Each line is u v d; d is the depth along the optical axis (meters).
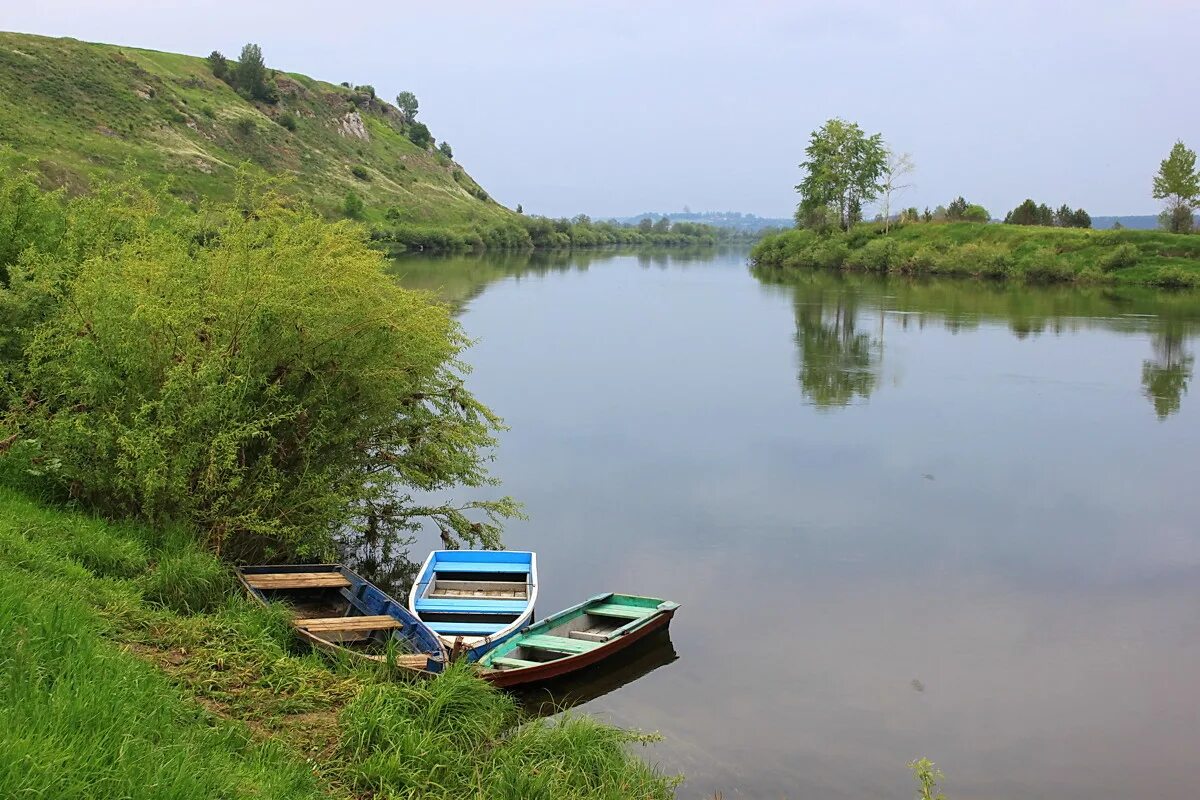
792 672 11.08
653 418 25.17
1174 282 65.94
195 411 11.03
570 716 9.34
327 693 7.99
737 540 15.73
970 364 34.44
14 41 99.62
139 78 110.81
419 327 13.12
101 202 14.48
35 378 12.02
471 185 185.62
